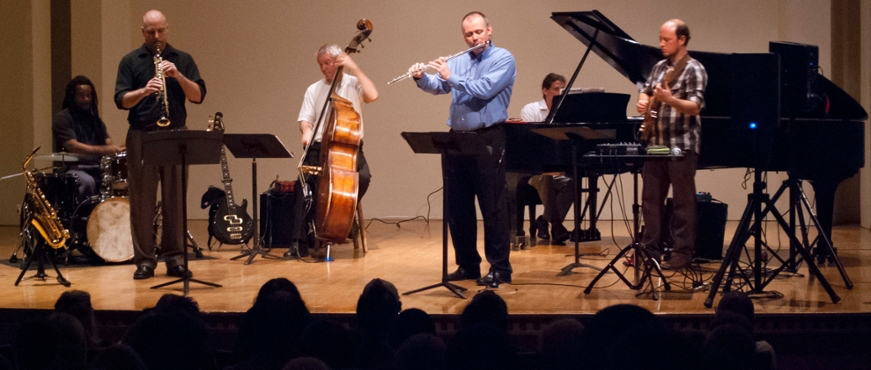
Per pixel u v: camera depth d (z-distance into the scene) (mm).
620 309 2594
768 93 4066
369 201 9250
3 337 3959
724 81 5312
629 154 4234
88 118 6254
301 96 9195
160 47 4859
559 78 6691
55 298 4254
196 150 4332
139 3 9211
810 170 5297
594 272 5062
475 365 2590
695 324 3713
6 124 8461
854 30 8539
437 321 3764
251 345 2891
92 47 8547
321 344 2697
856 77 8562
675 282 4605
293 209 6492
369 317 3082
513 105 9055
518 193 6410
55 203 5848
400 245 6723
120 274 5184
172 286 4645
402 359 2604
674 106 4410
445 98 9094
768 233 7488
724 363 2512
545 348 2711
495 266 4566
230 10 9203
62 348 2766
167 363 2738
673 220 5344
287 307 2873
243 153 5543
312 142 5828
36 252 4762
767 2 8711
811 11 8133
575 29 5195
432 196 9172
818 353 3723
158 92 4773
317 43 9164
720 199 8805
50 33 8531
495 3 9000
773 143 5270
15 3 8320
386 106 9148
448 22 9055
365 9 9109
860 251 6109
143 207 4945
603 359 2559
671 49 4582
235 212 6414
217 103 9273
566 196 6707
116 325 3885
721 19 8773
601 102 5457
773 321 3709
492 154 4492
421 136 4109
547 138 5340
